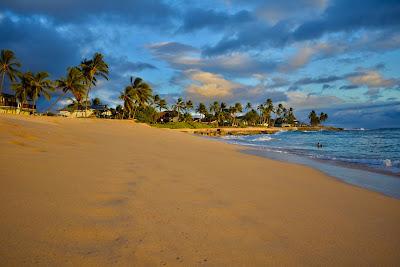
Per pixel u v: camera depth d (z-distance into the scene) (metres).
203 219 4.22
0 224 3.29
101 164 7.68
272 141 43.78
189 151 15.14
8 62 54.56
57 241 3.05
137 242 3.24
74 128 23.64
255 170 10.06
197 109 135.38
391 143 36.03
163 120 116.44
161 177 6.86
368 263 3.31
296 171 10.66
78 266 2.62
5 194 4.30
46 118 32.34
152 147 15.16
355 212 5.48
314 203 5.91
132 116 90.38
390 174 11.33
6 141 8.90
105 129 29.03
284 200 5.92
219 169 9.41
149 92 75.06
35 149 8.67
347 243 3.86
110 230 3.47
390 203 6.42
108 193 4.97
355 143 36.47
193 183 6.60
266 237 3.81
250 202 5.48
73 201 4.35
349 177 10.42
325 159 16.56
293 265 3.09
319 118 194.12
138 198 4.88
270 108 163.62
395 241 4.05
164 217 4.11
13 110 56.56
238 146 24.41
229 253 3.22
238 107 138.62
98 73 55.88
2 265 2.49
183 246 3.27
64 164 7.05
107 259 2.80
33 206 3.96
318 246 3.68
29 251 2.78
